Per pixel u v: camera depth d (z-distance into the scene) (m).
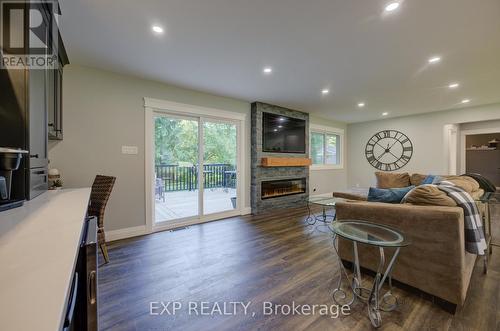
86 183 2.99
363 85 3.72
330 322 1.61
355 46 2.47
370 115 6.19
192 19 1.99
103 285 2.05
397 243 1.51
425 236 1.78
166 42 2.38
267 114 4.95
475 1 1.75
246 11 1.89
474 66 2.97
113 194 3.20
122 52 2.59
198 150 4.09
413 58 2.74
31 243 0.80
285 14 1.93
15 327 0.39
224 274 2.25
